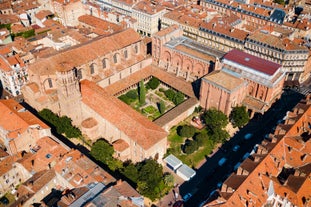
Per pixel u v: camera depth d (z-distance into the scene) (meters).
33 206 123.31
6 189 133.88
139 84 190.88
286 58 194.25
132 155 145.50
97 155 138.62
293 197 116.94
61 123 152.50
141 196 117.19
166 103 182.50
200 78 185.75
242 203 110.12
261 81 166.12
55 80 156.88
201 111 177.25
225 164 149.38
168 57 197.75
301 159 131.25
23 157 136.75
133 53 189.75
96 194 115.06
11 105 151.38
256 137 163.62
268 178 120.62
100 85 177.75
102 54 173.50
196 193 136.38
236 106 167.88
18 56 181.50
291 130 140.50
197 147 151.75
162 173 140.62
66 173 125.62
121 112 148.12
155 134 139.50
